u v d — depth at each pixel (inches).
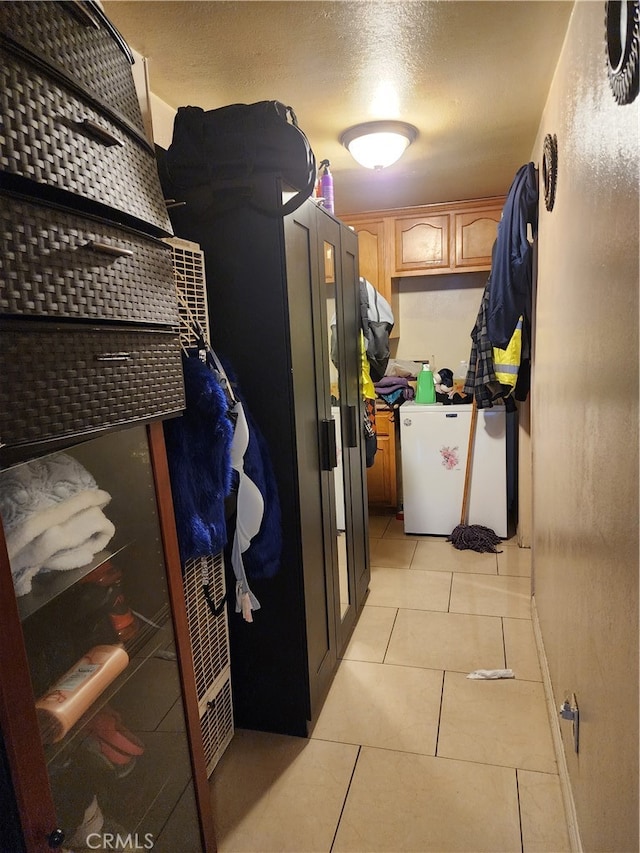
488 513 134.0
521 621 96.3
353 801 60.7
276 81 71.9
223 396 54.1
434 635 93.0
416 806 59.7
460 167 111.7
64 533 35.5
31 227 29.5
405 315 163.0
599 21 43.6
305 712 70.1
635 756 32.6
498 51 65.2
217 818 59.3
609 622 39.3
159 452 44.8
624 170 35.0
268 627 69.6
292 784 63.4
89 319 34.2
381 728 71.7
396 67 68.9
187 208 63.4
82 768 38.5
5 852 29.6
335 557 82.7
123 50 39.8
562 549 62.4
